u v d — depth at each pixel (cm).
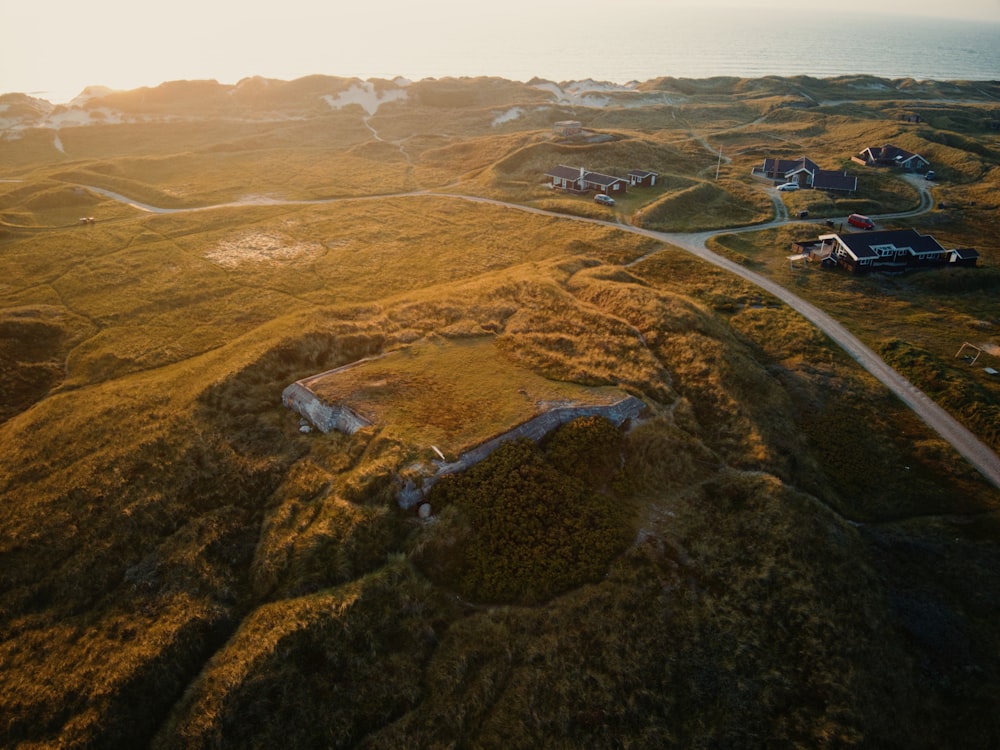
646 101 16325
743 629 2402
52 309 5253
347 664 2194
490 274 6103
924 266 6456
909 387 4366
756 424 3569
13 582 2562
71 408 3831
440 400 3344
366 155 11319
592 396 3409
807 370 4491
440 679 2212
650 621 2402
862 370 4566
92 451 3325
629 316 4669
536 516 2738
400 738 2050
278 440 3353
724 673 2266
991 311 5591
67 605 2483
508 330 4297
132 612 2422
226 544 2730
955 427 3959
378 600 2380
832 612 2480
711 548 2717
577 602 2448
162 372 4328
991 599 2781
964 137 11506
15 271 6069
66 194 8188
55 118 13100
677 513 2914
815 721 2122
